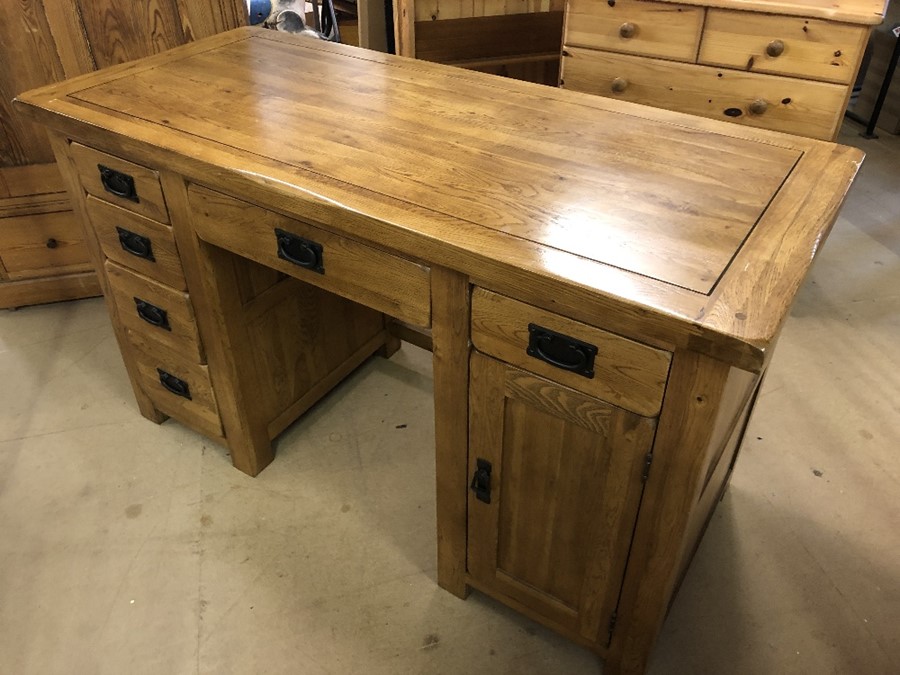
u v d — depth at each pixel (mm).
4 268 2238
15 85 1959
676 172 1165
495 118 1349
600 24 1931
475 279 1022
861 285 2408
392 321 2078
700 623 1448
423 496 1723
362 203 1077
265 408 1723
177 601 1493
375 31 2965
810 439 1852
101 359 2125
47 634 1433
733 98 1885
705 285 906
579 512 1179
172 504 1695
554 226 1026
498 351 1079
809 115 1828
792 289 899
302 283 1672
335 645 1417
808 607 1479
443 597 1508
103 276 1658
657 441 1010
